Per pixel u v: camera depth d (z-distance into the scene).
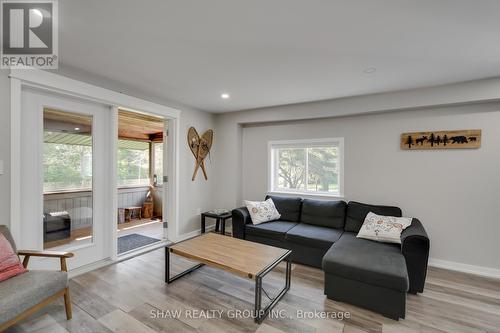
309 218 3.60
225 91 3.29
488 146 2.88
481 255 2.92
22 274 1.85
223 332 1.86
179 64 2.46
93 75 2.75
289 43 2.03
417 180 3.24
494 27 1.75
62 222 2.71
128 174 6.08
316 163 4.05
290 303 2.26
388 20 1.69
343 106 3.51
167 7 1.56
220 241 2.78
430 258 3.17
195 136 4.21
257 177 4.48
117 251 3.36
